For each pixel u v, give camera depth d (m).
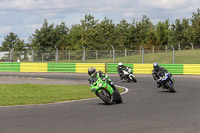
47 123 11.05
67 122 11.23
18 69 45.12
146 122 11.13
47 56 45.50
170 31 107.25
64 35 116.19
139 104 16.25
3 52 46.75
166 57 62.91
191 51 69.00
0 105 16.03
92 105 15.99
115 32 99.25
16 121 11.45
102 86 15.91
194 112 13.34
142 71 42.75
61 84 29.41
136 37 103.62
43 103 16.95
